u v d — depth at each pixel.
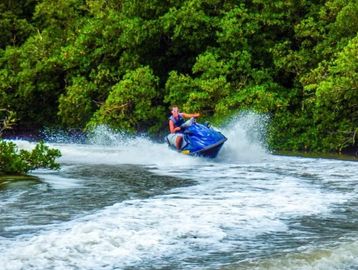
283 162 25.12
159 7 38.41
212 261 9.74
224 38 35.59
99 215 12.80
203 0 37.19
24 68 40.56
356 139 30.78
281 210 13.83
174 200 14.80
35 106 43.06
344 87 28.64
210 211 13.38
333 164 24.30
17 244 10.39
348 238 11.33
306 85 31.42
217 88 32.81
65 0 43.91
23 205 14.15
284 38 37.28
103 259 9.70
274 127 32.56
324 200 15.22
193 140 25.84
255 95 32.38
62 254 9.86
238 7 36.75
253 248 10.56
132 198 15.20
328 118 31.28
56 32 43.56
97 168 22.25
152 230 11.48
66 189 16.66
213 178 19.48
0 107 41.09
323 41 34.19
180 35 36.78
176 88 34.84
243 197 15.38
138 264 9.52
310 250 10.32
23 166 19.12
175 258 9.88
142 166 23.17
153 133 36.69
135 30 37.09
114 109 35.31
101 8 40.84
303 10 37.03
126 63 38.22
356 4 32.53
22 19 46.50
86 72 40.25
